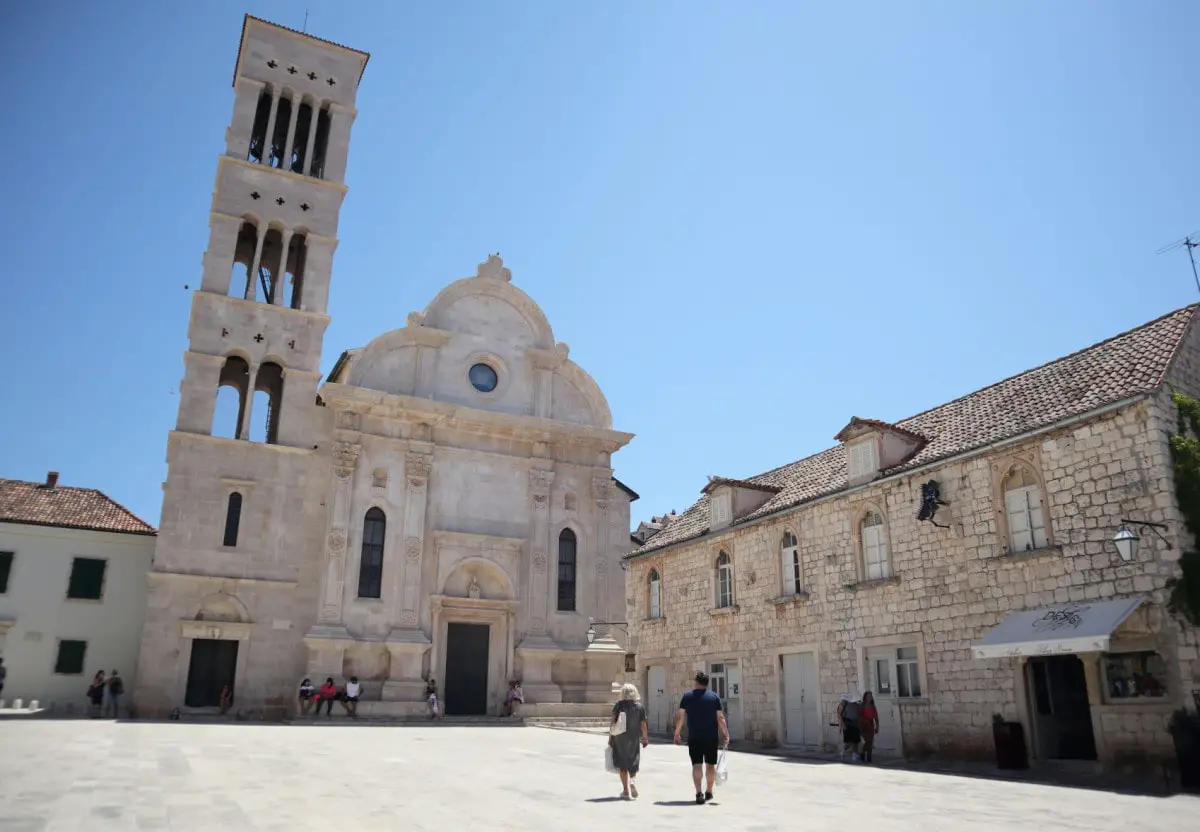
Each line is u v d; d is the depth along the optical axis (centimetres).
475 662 4200
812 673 2759
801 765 2141
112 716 3734
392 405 4169
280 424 4144
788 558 2945
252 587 3894
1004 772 1953
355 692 3725
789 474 3356
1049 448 2080
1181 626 1756
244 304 4234
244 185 4434
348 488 4038
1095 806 1373
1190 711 1709
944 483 2359
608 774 1781
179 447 3931
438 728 3409
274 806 1239
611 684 4381
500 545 4316
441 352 4481
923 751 2303
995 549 2178
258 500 4003
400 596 4016
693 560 3438
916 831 1116
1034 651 1925
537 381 4659
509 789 1509
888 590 2488
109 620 4125
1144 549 1836
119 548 4225
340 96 4816
